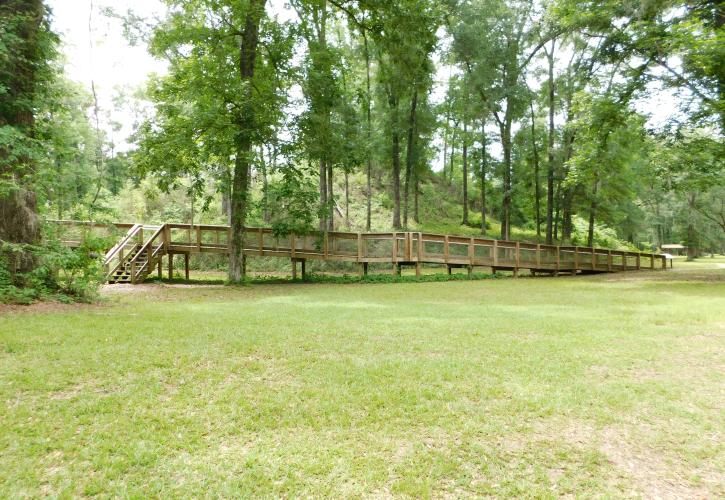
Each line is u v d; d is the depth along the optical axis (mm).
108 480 2561
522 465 2805
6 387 3951
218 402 3754
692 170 17844
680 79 15141
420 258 17594
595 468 2801
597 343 5926
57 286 9680
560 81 26359
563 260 22141
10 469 2660
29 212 9219
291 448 2971
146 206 29625
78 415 3459
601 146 18141
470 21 23578
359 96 18953
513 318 7863
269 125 14078
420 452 2945
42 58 9703
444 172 43938
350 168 16828
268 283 16453
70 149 10258
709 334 6500
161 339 5875
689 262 40750
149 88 14914
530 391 4094
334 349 5559
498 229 35469
